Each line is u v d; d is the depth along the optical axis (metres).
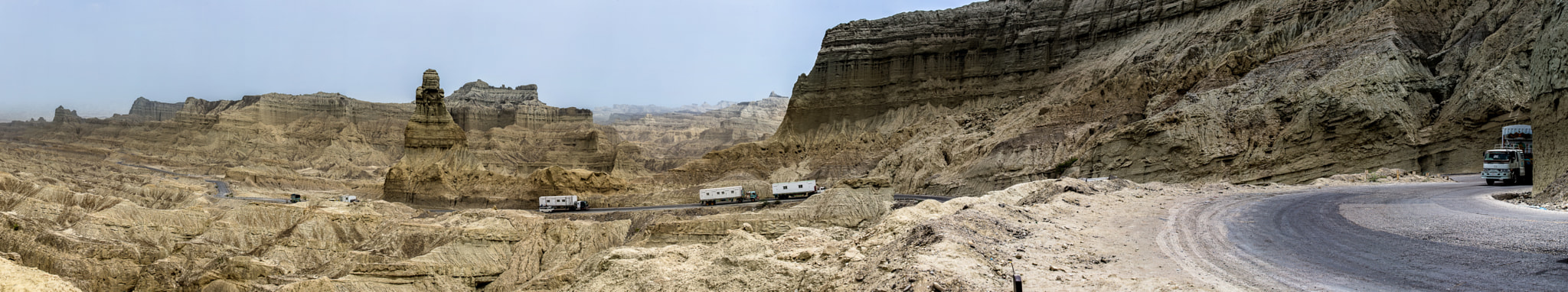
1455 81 92.00
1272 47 115.06
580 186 147.88
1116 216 39.47
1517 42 87.38
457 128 178.00
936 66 172.38
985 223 33.56
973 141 136.88
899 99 173.00
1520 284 21.12
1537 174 43.69
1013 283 24.02
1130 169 101.50
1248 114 98.94
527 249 91.31
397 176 163.50
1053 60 161.38
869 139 159.88
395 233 95.94
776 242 39.75
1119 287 23.12
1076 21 161.75
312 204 124.75
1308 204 42.69
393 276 76.69
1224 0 139.00
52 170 190.75
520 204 147.50
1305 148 90.94
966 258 26.42
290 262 90.81
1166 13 148.00
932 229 30.12
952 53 172.12
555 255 90.88
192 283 81.81
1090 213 40.97
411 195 159.12
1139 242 31.17
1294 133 92.25
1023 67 163.62
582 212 123.00
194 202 138.50
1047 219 38.09
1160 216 39.19
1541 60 44.00
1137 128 102.94
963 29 173.25
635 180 170.25
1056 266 26.17
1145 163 100.31
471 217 100.50
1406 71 93.25
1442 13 104.44
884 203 88.19
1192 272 24.89
